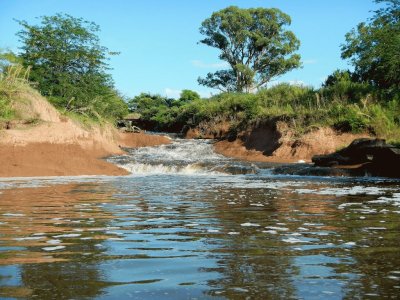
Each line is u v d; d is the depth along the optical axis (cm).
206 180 1355
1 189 968
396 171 1523
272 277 270
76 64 2947
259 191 951
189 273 279
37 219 524
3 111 1884
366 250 349
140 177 1515
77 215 561
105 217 544
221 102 3775
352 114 2402
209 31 6662
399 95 2645
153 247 363
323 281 260
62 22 2889
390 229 452
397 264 302
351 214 573
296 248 358
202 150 2758
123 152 2498
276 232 436
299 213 584
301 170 1667
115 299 227
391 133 2233
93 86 2909
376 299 226
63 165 1656
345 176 1566
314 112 2594
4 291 238
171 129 4638
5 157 1576
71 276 271
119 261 312
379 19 2967
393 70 2814
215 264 304
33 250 350
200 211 607
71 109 2712
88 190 959
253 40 6544
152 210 617
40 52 2833
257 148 2620
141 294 235
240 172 1766
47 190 948
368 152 1658
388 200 754
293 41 6669
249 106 3338
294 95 3192
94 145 2278
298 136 2433
